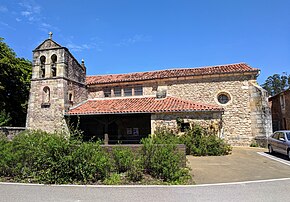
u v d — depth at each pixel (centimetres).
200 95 1680
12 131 1366
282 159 1074
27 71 2106
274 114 2448
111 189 609
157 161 725
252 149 1400
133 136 1723
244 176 764
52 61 1717
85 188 621
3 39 1923
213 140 1262
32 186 645
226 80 1648
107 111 1503
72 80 1728
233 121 1588
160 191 587
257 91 1566
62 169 694
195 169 877
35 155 738
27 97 2111
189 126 1397
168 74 1816
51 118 1599
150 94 1792
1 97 1900
